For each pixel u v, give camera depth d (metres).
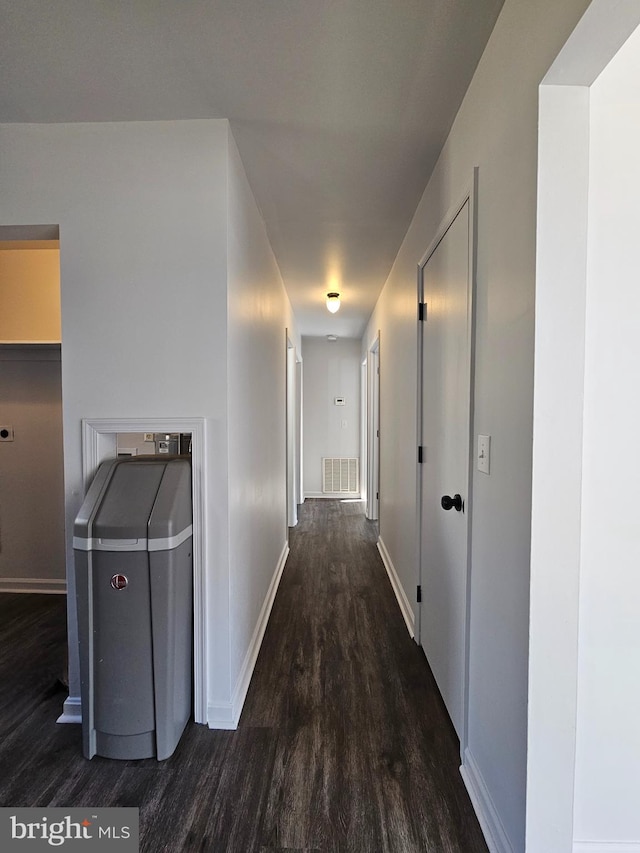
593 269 1.08
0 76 1.43
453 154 1.66
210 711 1.69
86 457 1.70
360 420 6.42
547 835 1.07
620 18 0.83
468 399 1.47
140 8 1.18
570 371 1.04
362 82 1.45
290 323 4.27
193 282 1.67
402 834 1.26
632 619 1.12
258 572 2.39
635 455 1.10
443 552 1.83
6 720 1.72
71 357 1.70
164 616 1.51
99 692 1.51
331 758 1.53
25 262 3.10
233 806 1.34
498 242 1.24
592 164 1.07
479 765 1.35
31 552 3.00
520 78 1.10
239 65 1.38
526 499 1.07
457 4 1.17
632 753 1.14
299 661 2.15
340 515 5.39
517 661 1.11
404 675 2.02
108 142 1.67
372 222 2.51
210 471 1.68
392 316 3.25
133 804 1.35
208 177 1.66
